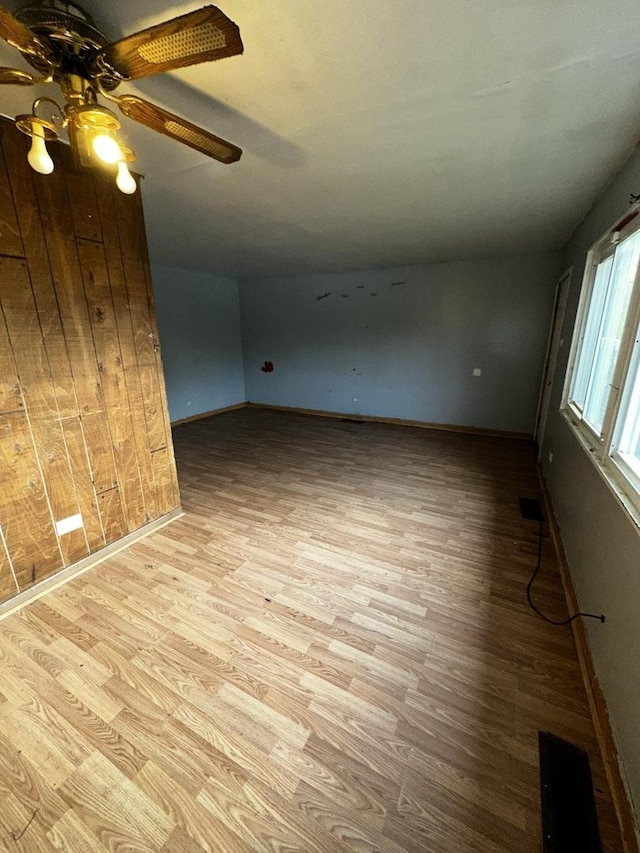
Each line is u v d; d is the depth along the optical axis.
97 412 2.23
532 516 2.87
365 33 1.13
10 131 1.70
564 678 1.54
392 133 1.74
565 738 1.31
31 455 1.94
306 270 5.61
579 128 1.67
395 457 4.24
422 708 1.41
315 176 2.19
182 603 1.96
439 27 1.10
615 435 1.66
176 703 1.43
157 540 2.55
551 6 1.03
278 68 1.29
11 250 1.76
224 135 1.75
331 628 1.79
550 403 3.77
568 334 3.21
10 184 1.72
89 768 1.22
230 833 1.07
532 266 4.51
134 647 1.68
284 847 1.04
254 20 1.08
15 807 1.13
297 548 2.46
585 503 2.00
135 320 2.39
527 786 1.17
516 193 2.45
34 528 1.98
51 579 2.08
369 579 2.15
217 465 4.01
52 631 1.78
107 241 2.16
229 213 2.89
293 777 1.20
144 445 2.55
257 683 1.51
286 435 5.19
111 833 1.07
